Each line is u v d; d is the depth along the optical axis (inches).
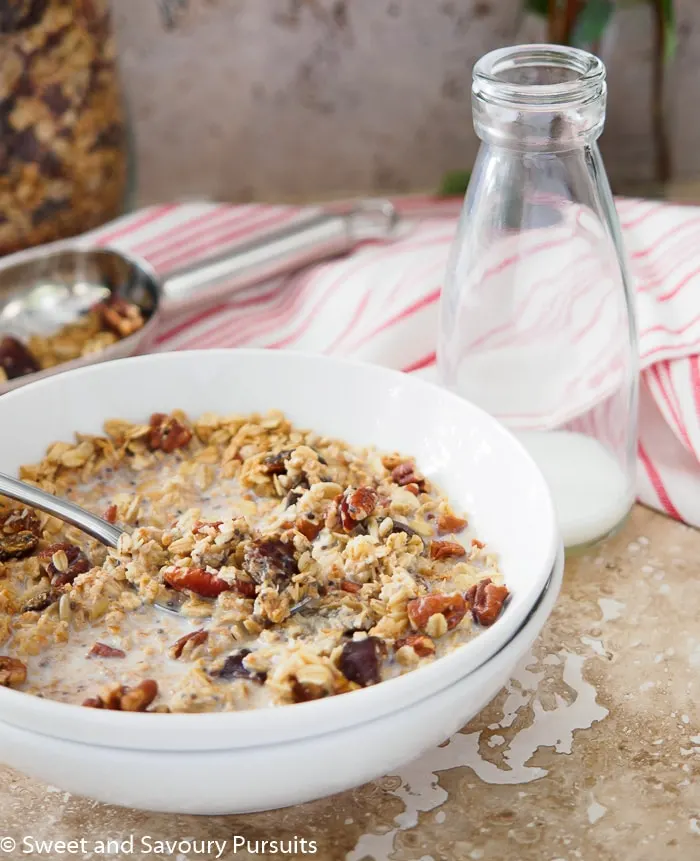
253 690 16.3
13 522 18.8
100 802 17.4
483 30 29.7
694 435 21.1
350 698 15.1
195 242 26.4
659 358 21.5
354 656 16.3
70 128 25.0
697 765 17.7
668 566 20.6
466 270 20.6
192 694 16.1
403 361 23.3
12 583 18.1
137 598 17.6
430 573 18.0
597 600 20.1
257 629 17.1
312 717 15.0
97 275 24.8
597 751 17.9
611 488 20.7
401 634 17.0
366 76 30.1
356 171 31.4
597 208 20.0
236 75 29.9
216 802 15.7
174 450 20.2
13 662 16.7
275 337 24.5
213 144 30.7
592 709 18.4
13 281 24.5
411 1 29.3
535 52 19.5
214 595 17.5
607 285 20.3
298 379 20.5
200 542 17.8
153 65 29.6
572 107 18.9
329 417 20.5
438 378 21.8
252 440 20.2
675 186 30.2
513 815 17.2
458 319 20.9
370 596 17.5
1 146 24.5
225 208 27.2
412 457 19.9
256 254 25.2
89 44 24.7
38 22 23.9
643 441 22.1
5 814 17.3
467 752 17.9
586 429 21.3
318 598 17.4
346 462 19.8
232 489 19.7
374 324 23.6
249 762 15.1
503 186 19.8
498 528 18.6
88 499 19.6
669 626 19.6
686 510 21.2
